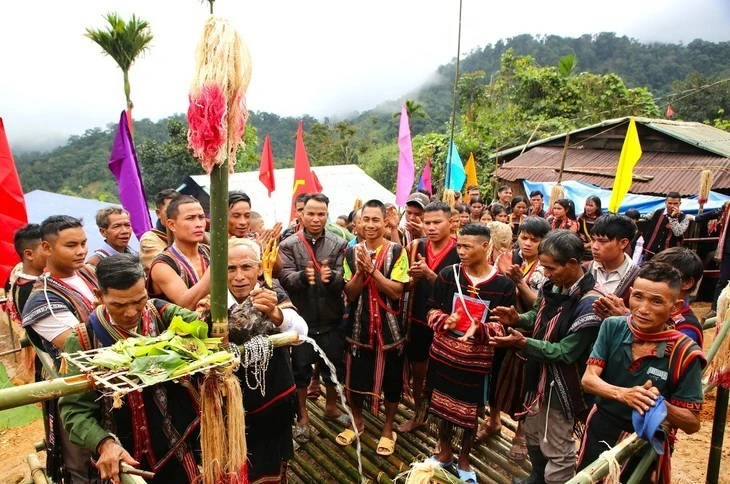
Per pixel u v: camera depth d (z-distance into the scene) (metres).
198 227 3.17
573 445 3.19
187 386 2.36
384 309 4.05
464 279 3.64
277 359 2.96
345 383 4.34
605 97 18.97
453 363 3.53
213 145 1.71
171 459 2.43
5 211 4.32
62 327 2.74
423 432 4.38
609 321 2.65
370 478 3.76
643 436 2.23
